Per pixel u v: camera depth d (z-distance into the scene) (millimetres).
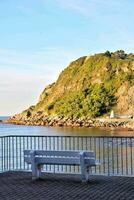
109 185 12594
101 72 194250
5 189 12227
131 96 176375
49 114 192500
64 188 12258
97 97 178500
